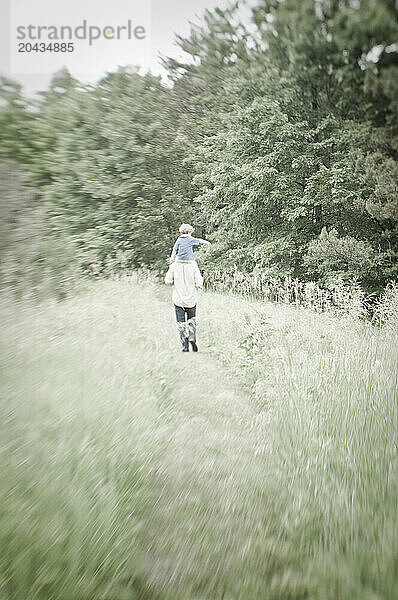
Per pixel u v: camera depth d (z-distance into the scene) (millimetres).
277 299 10672
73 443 2873
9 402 3309
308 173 12508
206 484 2957
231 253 14680
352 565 2125
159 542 2424
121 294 8844
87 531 2217
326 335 5773
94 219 17656
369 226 10914
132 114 18938
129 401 3721
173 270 7664
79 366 4418
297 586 2098
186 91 18609
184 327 6816
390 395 3617
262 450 3322
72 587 1983
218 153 14945
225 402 4578
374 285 10742
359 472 2752
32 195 10938
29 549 2047
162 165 18953
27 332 5207
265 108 11594
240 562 2273
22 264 8375
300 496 2676
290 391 4156
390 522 2262
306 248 12578
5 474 2443
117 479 2686
